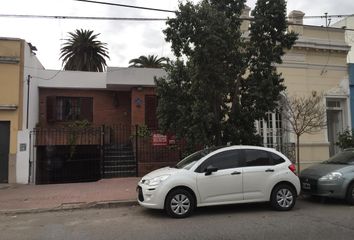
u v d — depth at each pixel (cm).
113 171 1605
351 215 879
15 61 1454
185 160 984
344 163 1077
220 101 1173
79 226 809
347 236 688
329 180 998
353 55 2109
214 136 1170
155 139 1645
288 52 1708
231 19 1149
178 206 866
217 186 892
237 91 1170
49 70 1955
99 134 1759
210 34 1043
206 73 1081
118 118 2062
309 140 1716
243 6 1174
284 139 1706
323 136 1738
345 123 1784
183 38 1086
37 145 1691
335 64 1784
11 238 718
